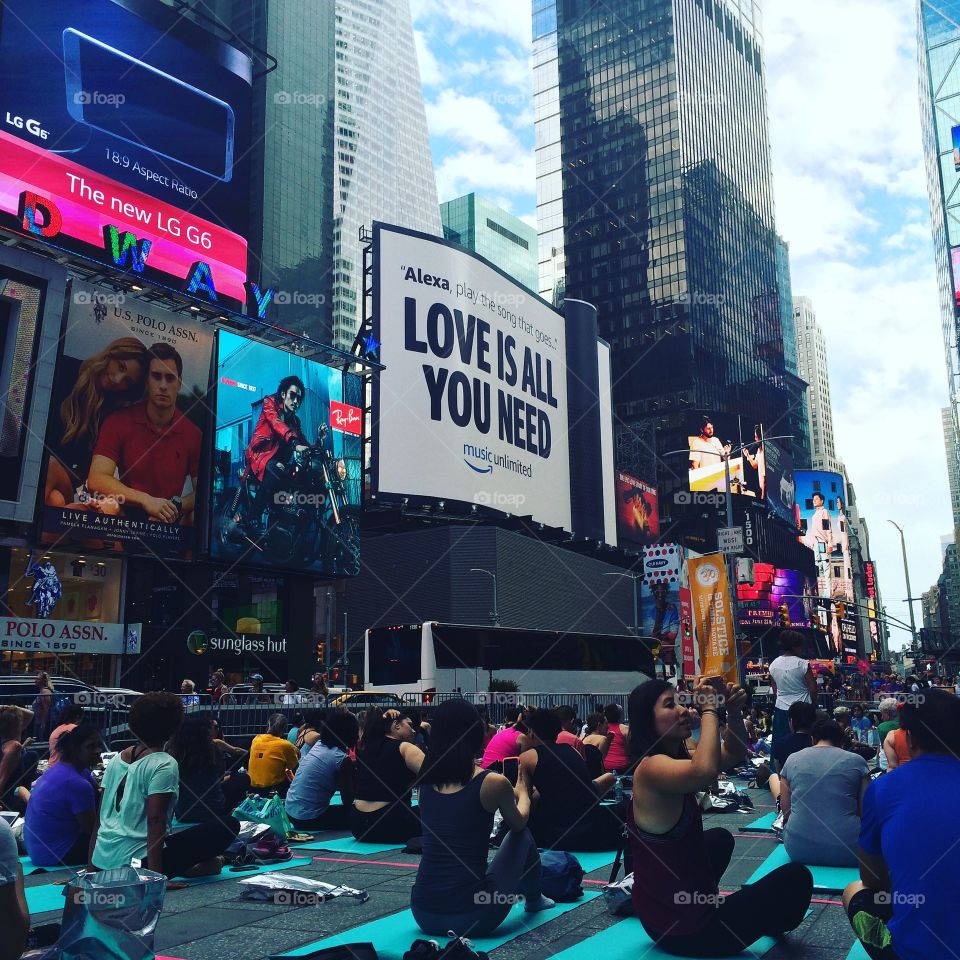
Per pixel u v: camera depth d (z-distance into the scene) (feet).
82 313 119.55
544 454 246.88
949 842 13.11
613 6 522.47
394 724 35.53
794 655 38.75
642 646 142.82
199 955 18.51
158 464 126.00
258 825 30.58
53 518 112.57
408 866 29.37
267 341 149.69
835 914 21.70
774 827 34.12
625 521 286.66
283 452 145.48
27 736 52.54
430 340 209.36
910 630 159.33
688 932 17.17
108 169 135.54
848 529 564.30
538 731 30.63
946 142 409.49
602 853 31.24
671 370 456.45
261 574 146.82
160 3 149.69
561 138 525.34
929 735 14.20
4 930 11.65
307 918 21.85
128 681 125.70
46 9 130.21
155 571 131.75
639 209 490.08
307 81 437.17
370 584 201.87
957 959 12.68
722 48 558.15
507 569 192.75
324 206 432.66
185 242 146.41
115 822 22.53
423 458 202.90
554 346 261.85
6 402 107.96
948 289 410.52
